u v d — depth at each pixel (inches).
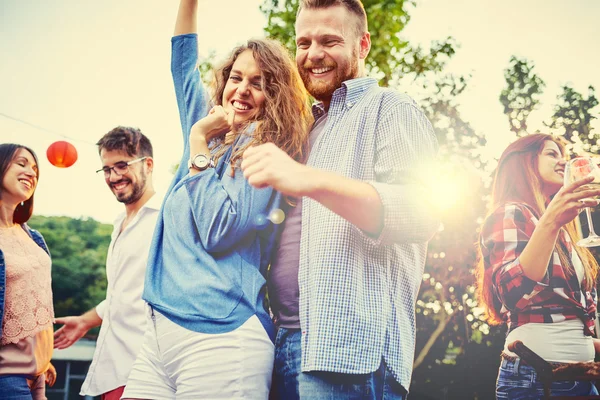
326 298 64.8
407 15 229.5
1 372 102.7
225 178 75.8
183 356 72.6
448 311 183.8
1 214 112.3
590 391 122.4
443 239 185.3
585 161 130.6
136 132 132.9
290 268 74.7
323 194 59.5
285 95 85.5
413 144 67.6
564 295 127.0
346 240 65.7
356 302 64.8
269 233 77.2
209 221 72.5
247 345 72.2
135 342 121.2
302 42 79.5
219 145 81.3
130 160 130.0
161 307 74.5
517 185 142.6
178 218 77.1
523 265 129.1
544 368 123.6
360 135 70.9
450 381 180.7
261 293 76.4
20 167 115.1
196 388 71.0
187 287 73.7
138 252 124.4
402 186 63.9
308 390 65.1
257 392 72.1
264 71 86.2
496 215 139.7
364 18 81.7
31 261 110.0
